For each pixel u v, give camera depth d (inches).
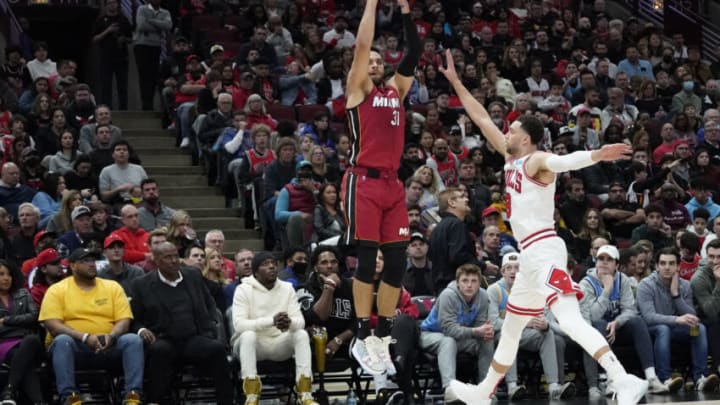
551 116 1027.9
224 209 839.7
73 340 546.0
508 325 439.2
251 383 545.6
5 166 736.3
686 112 1026.1
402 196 434.9
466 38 1160.2
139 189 772.0
